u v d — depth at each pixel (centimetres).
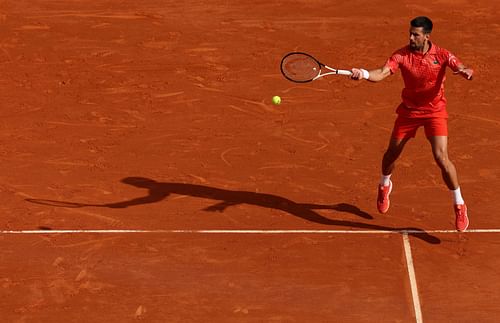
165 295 3538
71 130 5134
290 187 4409
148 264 3750
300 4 7088
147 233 3988
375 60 6103
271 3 7112
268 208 4200
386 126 5109
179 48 6328
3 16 6900
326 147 4853
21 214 4162
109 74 5938
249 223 4066
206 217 4122
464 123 5141
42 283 3625
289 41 6431
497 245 3856
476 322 3362
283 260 3766
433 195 4303
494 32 6569
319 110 5334
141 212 4175
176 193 4356
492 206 4188
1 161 4734
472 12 6931
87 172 4597
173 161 4712
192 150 4841
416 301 3488
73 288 3588
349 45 6359
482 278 3628
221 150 4838
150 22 6788
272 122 5188
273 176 4528
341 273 3672
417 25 3541
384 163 3928
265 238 3938
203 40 6456
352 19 6800
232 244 3891
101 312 3434
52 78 5894
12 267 3738
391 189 4200
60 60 6172
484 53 6212
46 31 6644
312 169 4597
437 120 3744
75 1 7212
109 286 3600
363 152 4791
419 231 3972
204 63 6075
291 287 3581
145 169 4625
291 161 4691
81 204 4256
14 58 6200
